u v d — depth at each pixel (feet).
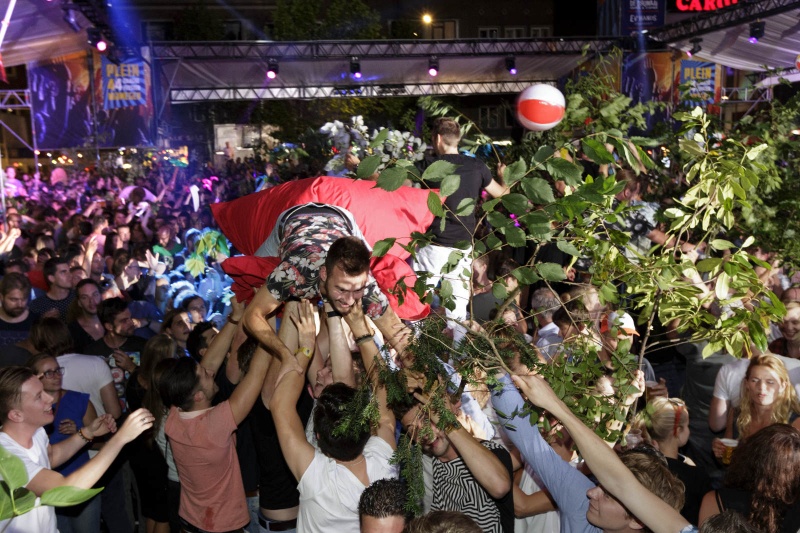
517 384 7.98
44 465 11.38
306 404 12.78
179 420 12.03
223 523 12.29
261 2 92.73
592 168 18.02
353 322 9.66
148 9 89.51
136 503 17.85
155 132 53.26
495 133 87.15
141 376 15.76
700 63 55.11
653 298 10.95
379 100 63.36
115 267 25.57
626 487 7.47
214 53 52.85
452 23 97.35
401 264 11.45
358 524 9.36
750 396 12.69
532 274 8.87
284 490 11.98
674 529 7.23
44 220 42.27
